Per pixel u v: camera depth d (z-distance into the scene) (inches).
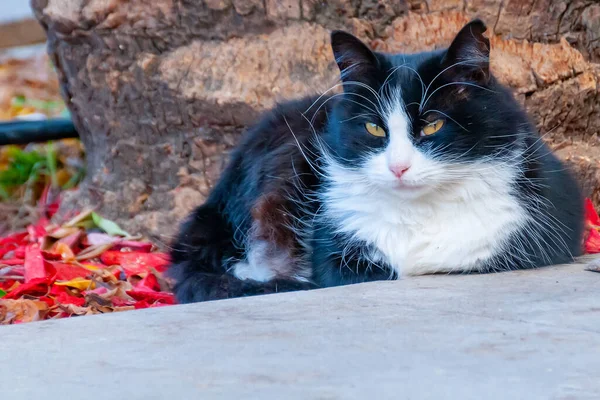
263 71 252.8
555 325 135.1
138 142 277.9
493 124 181.8
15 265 247.6
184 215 267.3
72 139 337.7
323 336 133.1
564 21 256.1
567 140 258.4
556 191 196.4
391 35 249.8
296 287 197.5
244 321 146.2
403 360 119.2
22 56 548.1
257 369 117.2
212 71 256.5
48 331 145.7
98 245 263.6
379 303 155.6
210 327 142.8
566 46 254.5
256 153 220.4
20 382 117.0
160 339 136.3
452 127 178.5
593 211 242.2
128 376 116.7
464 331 132.9
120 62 271.7
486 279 176.6
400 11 249.6
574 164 248.1
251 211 214.8
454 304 152.4
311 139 209.6
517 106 193.5
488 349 123.1
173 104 264.1
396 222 186.9
